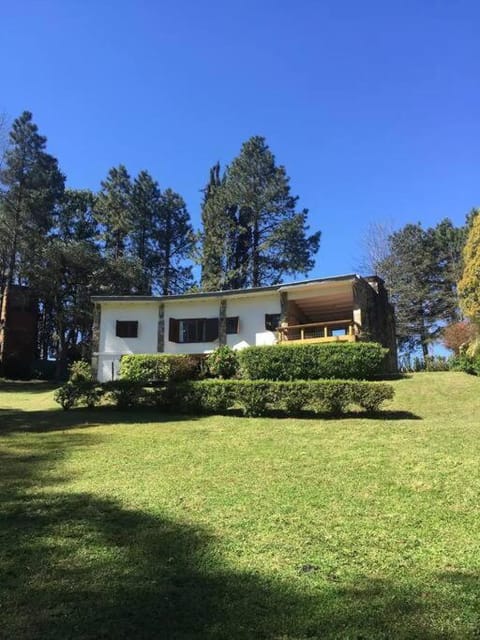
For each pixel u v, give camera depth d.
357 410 13.49
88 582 4.16
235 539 5.05
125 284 39.34
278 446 9.41
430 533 5.18
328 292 24.38
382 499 6.27
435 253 43.56
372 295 25.30
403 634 3.34
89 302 38.03
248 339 24.95
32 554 4.72
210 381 14.38
